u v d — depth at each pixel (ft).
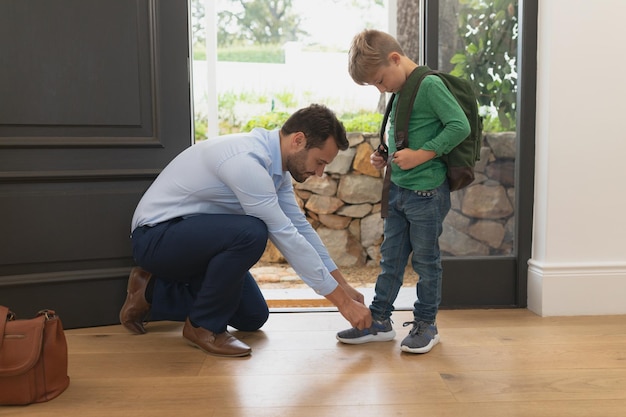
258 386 5.49
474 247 8.43
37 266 7.33
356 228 12.47
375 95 15.24
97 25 7.32
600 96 7.70
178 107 7.76
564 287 7.86
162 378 5.70
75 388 5.47
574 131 7.72
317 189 12.29
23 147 7.16
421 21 8.28
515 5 8.16
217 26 15.64
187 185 6.46
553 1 7.54
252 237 6.09
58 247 7.36
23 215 7.19
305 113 6.18
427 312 6.59
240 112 15.55
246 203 6.00
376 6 15.48
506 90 8.29
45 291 7.36
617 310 7.93
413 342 6.43
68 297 7.46
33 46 7.12
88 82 7.36
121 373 5.85
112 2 7.35
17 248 7.20
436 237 6.47
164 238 6.46
